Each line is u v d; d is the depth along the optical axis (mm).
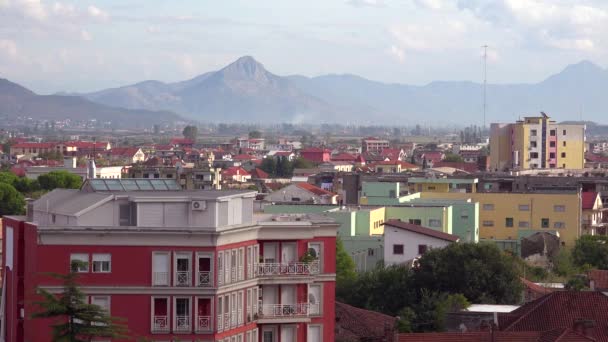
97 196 113500
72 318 93562
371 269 193625
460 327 137125
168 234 108375
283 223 116250
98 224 110125
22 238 113062
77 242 108062
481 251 168125
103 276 108062
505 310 147000
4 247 117312
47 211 112938
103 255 108312
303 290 116750
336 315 141125
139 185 122250
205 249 108625
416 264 173500
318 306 118062
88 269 108062
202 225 110188
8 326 114062
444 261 167625
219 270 109125
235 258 111750
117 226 109000
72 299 94000
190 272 108625
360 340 136375
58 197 117438
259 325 115125
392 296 165625
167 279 108438
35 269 108062
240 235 112312
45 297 96938
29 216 116688
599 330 121938
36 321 107312
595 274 173250
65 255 107938
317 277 117500
